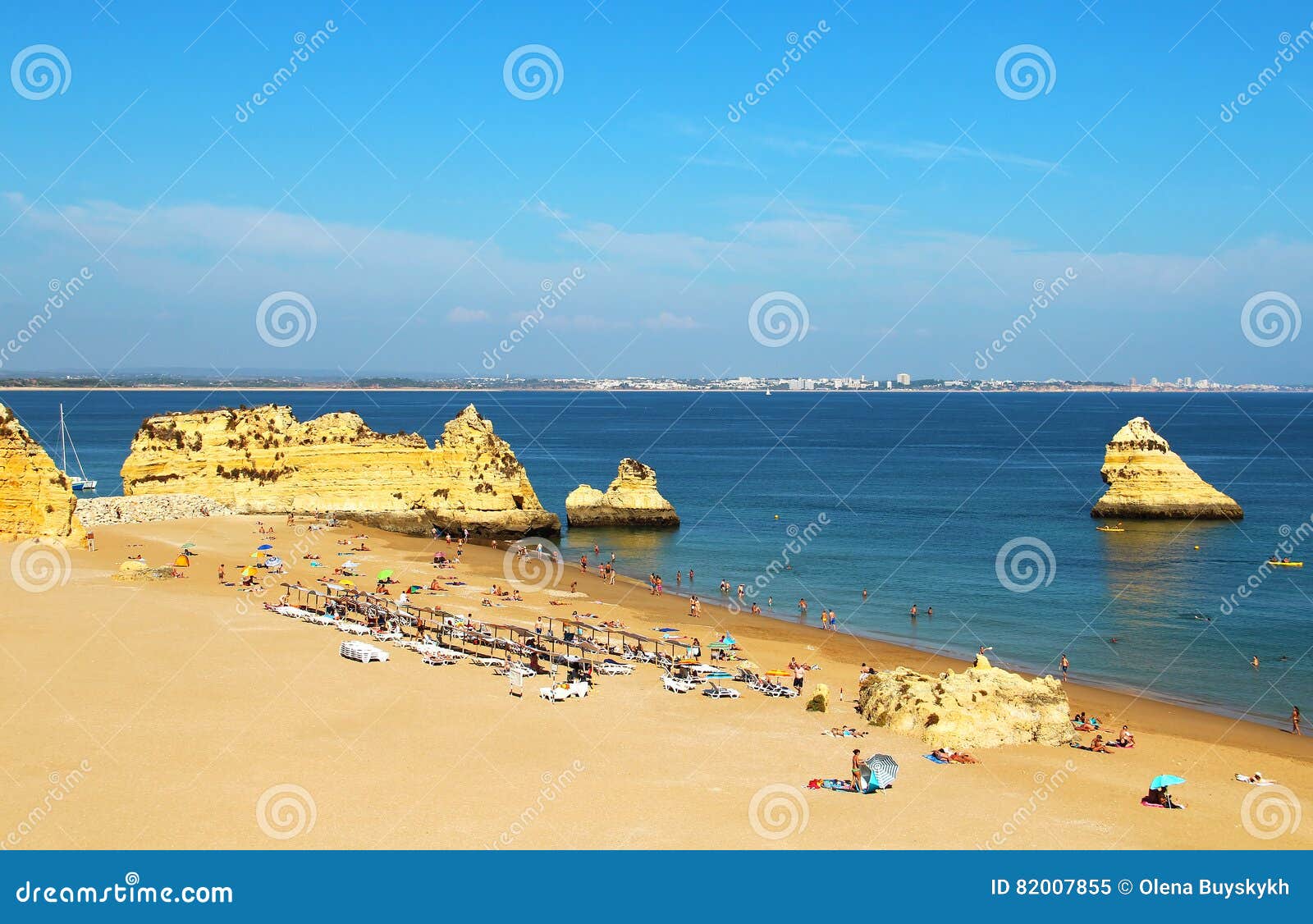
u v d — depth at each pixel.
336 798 38.59
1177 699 57.88
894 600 85.75
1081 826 38.34
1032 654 67.94
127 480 113.44
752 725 48.94
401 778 40.62
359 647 57.06
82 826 35.91
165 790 38.91
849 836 36.59
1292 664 65.25
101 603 67.50
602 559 106.88
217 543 94.69
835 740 46.97
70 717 46.50
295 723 46.72
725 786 40.81
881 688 51.19
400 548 102.50
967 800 40.38
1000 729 47.75
